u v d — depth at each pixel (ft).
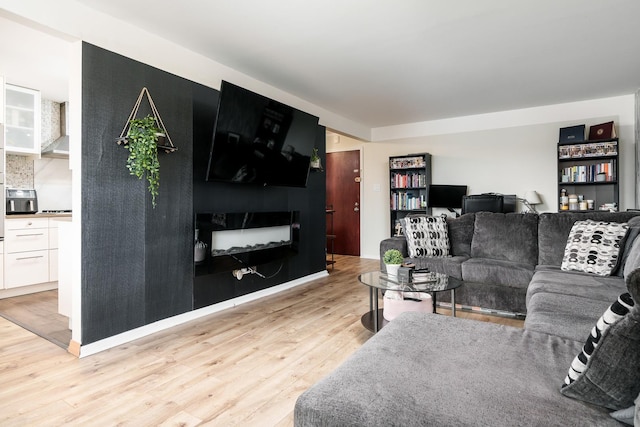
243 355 7.64
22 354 7.67
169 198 9.37
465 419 2.79
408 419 2.85
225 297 11.12
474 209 15.38
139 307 8.68
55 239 13.24
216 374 6.79
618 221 9.91
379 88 13.91
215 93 10.66
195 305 10.13
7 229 12.03
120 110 8.21
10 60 11.12
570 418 2.80
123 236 8.34
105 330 8.00
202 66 10.84
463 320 5.10
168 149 8.91
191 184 9.94
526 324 6.02
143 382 6.48
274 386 6.35
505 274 9.98
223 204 10.98
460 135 18.44
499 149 17.46
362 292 13.14
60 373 6.81
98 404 5.76
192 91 9.95
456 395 3.11
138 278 8.66
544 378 3.41
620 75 12.62
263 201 12.56
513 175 17.13
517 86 13.75
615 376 2.76
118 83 8.18
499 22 8.93
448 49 10.48
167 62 9.84
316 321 9.87
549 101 15.76
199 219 9.97
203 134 10.30
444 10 8.36
